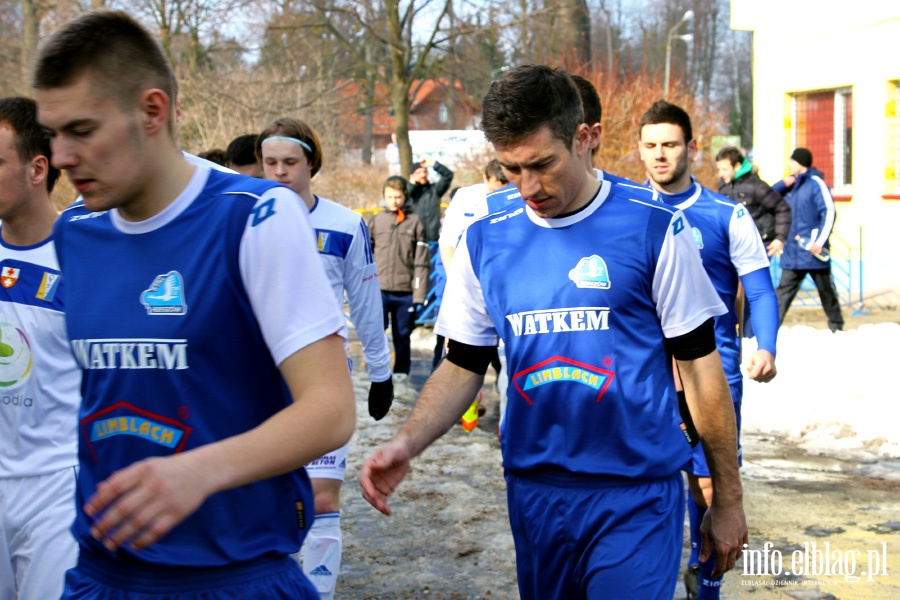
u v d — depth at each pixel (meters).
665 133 4.68
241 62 26.97
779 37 17.77
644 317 2.95
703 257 4.67
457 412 3.12
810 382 8.75
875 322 14.15
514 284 3.03
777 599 4.66
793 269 12.52
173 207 2.16
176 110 2.21
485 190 6.59
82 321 2.20
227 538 2.19
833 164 17.33
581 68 20.59
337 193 34.03
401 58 20.83
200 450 1.87
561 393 2.96
